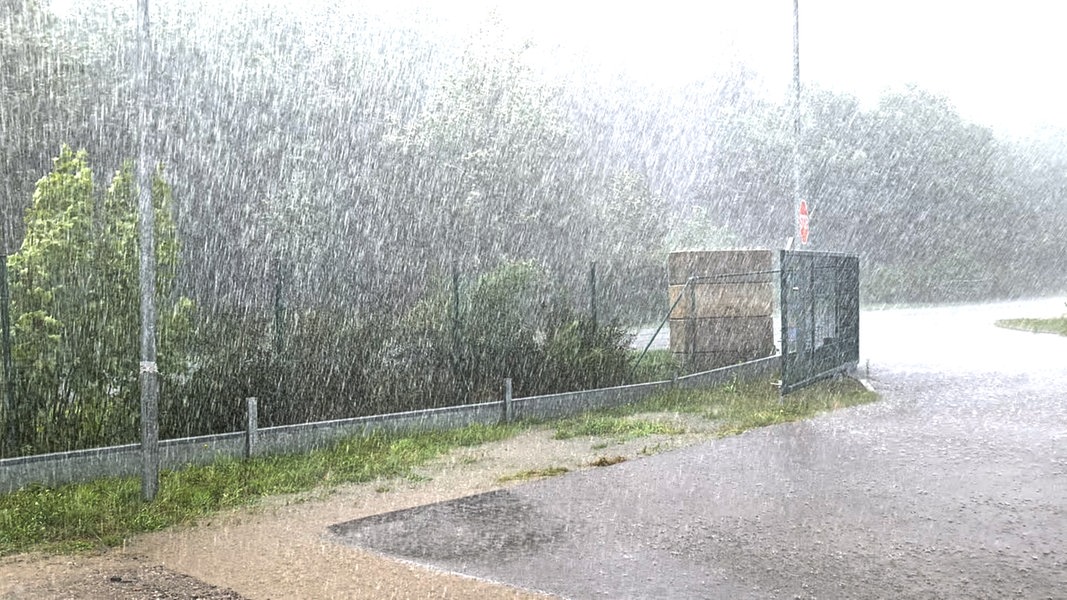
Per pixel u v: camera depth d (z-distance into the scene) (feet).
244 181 104.88
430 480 31.94
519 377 47.83
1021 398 44.75
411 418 40.73
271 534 25.34
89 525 26.09
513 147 108.68
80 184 37.96
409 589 20.43
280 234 94.22
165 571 22.20
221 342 40.42
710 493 28.50
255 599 20.04
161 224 39.42
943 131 209.46
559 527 25.30
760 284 63.62
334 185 101.60
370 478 32.22
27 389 34.37
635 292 107.76
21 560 23.31
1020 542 22.53
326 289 57.36
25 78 85.87
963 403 43.93
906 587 19.75
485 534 24.84
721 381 55.93
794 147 59.31
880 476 29.76
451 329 48.24
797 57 59.36
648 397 50.16
